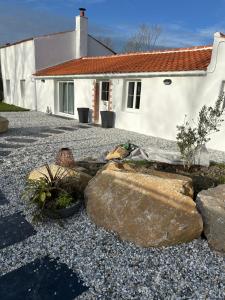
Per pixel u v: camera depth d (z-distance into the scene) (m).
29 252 3.27
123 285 2.81
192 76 9.27
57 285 2.79
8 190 4.92
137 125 11.68
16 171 5.92
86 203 4.12
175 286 2.82
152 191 3.78
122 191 3.90
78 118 14.80
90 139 9.86
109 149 8.23
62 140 9.52
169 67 10.20
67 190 4.18
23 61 20.05
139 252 3.31
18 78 21.41
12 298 2.62
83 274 2.95
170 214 3.50
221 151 8.70
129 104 12.20
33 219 3.86
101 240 3.52
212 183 5.12
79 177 4.54
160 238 3.37
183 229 3.40
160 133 10.76
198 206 3.81
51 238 3.55
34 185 4.11
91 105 14.18
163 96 10.37
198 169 6.09
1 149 7.93
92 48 20.47
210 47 11.90
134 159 6.51
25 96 20.83
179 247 3.40
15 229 3.74
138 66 11.91
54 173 4.47
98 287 2.78
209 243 3.42
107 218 3.77
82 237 3.58
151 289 2.78
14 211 4.20
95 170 5.68
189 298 2.68
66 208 3.94
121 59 15.27
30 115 16.78
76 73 14.13
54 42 18.84
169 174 4.52
